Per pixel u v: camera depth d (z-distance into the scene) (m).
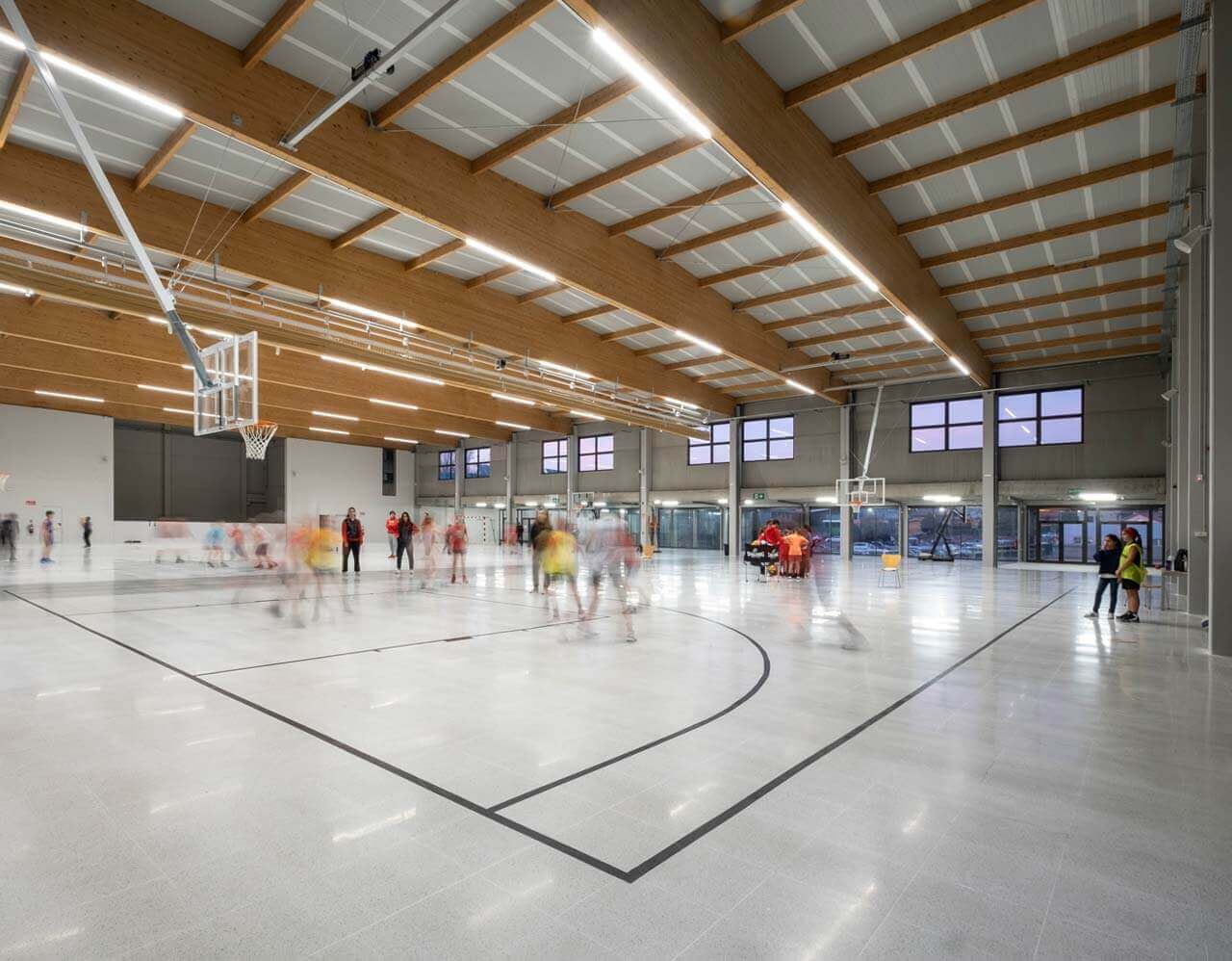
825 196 10.38
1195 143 9.80
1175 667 7.02
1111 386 21.81
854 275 16.03
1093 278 16.08
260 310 15.45
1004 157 10.99
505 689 5.96
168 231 11.21
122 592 13.32
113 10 7.09
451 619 10.13
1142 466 21.19
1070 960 2.30
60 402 30.25
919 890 2.75
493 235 10.97
